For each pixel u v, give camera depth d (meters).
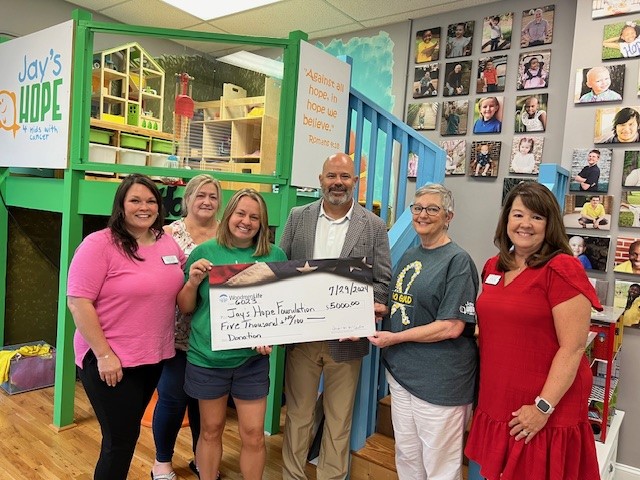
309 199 2.88
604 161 2.88
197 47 2.54
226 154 2.58
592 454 1.36
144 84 2.56
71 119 2.43
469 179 3.79
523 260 1.45
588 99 2.95
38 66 2.58
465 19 3.80
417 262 1.69
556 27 3.40
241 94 2.53
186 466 2.26
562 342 1.31
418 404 1.62
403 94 4.13
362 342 1.88
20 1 3.83
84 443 2.41
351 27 4.36
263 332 1.66
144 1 4.02
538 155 3.46
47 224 3.51
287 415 2.00
